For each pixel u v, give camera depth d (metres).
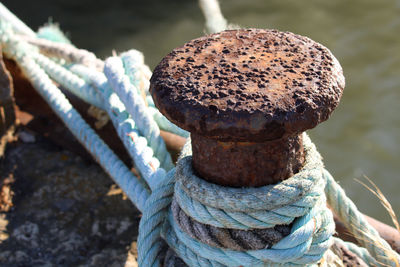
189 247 1.20
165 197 1.27
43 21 5.21
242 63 1.07
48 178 1.64
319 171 1.13
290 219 1.13
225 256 1.16
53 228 1.53
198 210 1.13
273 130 1.01
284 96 1.01
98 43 5.03
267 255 1.14
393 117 4.52
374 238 1.28
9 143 1.71
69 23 5.24
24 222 1.54
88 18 5.32
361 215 1.36
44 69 1.74
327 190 1.35
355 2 5.71
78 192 1.61
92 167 1.68
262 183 1.10
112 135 1.67
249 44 1.11
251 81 1.04
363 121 4.51
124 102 1.47
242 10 5.54
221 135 1.02
